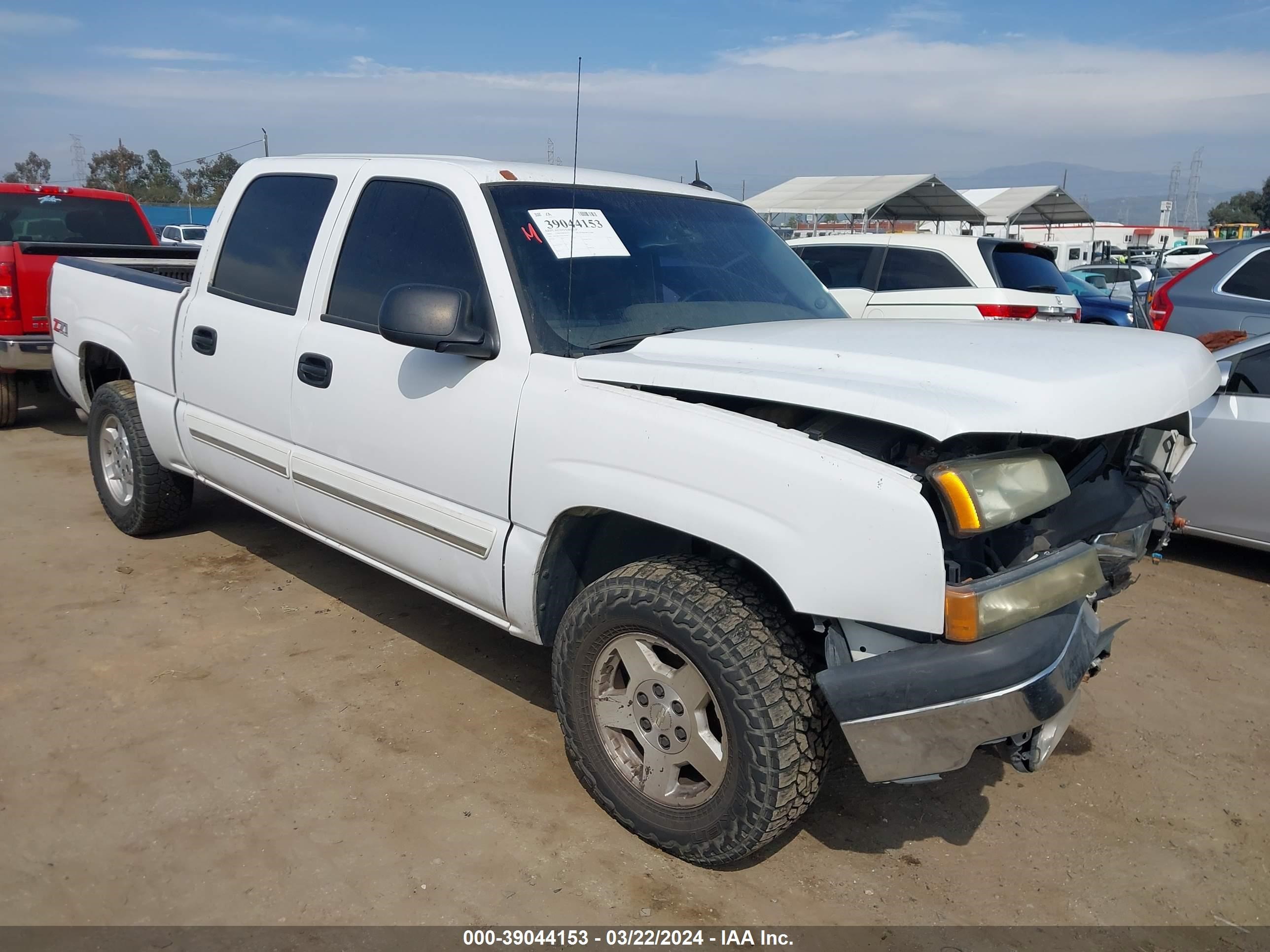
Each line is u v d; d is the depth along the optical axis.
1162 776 3.32
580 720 2.82
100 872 2.58
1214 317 7.19
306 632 4.08
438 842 2.77
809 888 2.66
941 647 2.24
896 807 3.08
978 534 2.21
